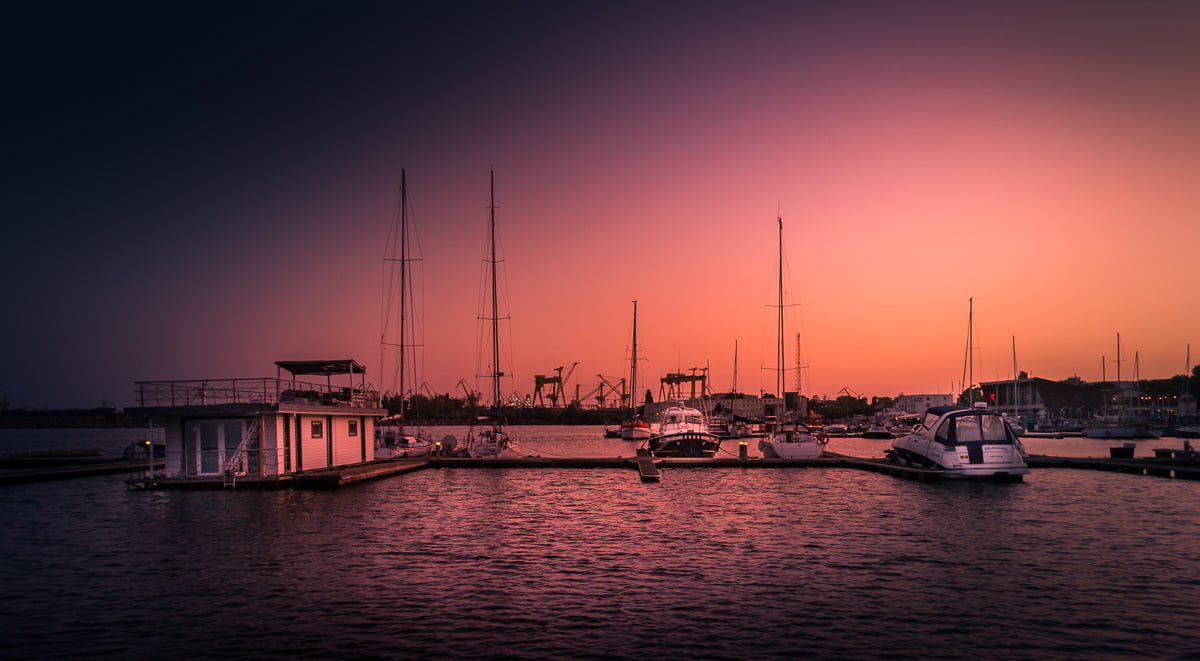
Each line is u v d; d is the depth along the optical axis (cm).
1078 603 1791
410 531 2748
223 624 1633
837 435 13738
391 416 6800
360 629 1600
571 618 1680
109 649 1481
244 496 3688
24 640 1532
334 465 4738
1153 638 1541
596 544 2519
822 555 2338
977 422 4578
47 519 3041
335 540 2569
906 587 1944
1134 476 4759
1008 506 3409
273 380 4044
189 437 3978
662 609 1748
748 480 4584
